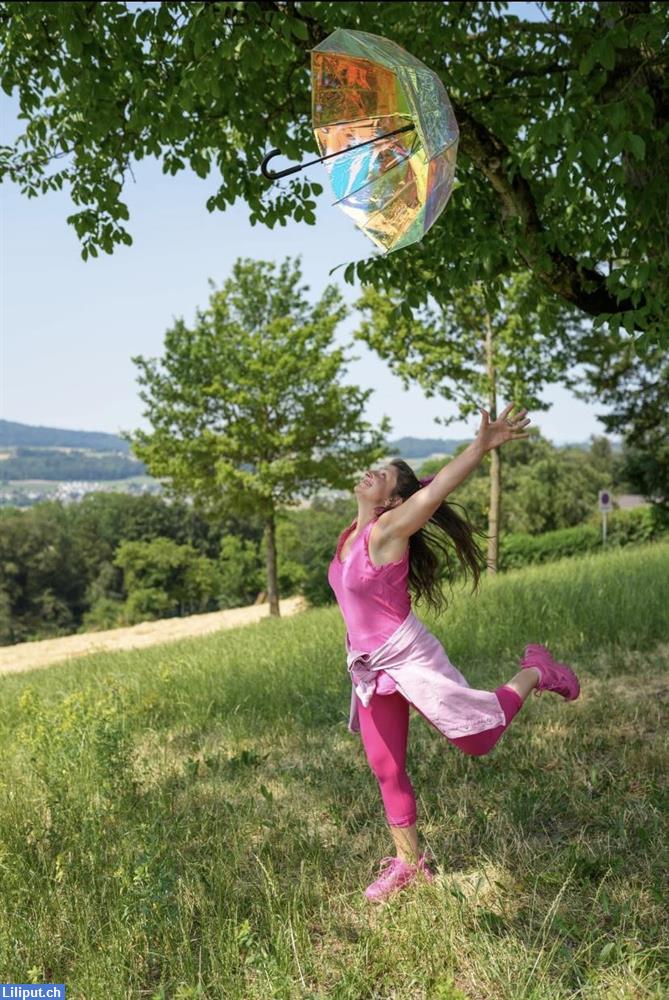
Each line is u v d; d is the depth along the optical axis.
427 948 3.09
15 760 5.90
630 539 29.55
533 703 5.89
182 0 5.47
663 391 21.88
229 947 3.13
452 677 3.55
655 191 5.29
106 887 3.69
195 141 6.59
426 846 3.92
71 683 9.27
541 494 43.59
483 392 16.66
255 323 23.48
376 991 2.99
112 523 82.94
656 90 5.36
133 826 4.29
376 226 3.20
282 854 4.01
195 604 72.88
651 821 3.91
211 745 5.98
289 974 3.04
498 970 2.93
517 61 6.32
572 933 3.12
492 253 5.64
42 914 3.50
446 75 5.76
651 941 3.05
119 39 5.60
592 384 22.06
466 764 4.91
